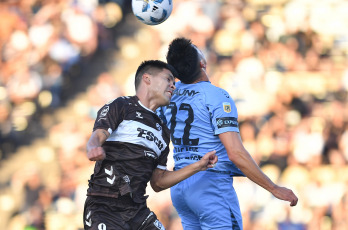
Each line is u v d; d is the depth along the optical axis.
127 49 41.28
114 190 12.20
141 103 12.63
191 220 14.47
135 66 40.19
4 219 32.97
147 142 12.39
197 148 13.85
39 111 38.31
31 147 36.94
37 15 40.50
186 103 13.94
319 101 37.78
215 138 13.74
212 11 41.19
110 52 41.09
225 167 13.84
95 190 12.29
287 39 40.69
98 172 12.26
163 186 12.98
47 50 39.28
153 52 40.81
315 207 32.56
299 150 35.16
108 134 11.91
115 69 40.03
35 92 38.50
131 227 12.38
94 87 38.03
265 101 36.97
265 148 35.28
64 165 35.25
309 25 41.19
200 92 13.80
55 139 36.81
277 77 38.38
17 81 38.59
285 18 41.38
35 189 33.81
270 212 31.50
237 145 13.25
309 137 35.56
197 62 14.01
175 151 14.39
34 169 35.03
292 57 39.75
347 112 37.00
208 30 40.47
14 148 37.12
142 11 15.23
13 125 37.66
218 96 13.64
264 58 39.59
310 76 38.84
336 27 41.44
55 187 33.69
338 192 33.19
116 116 12.20
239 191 31.81
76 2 40.78
